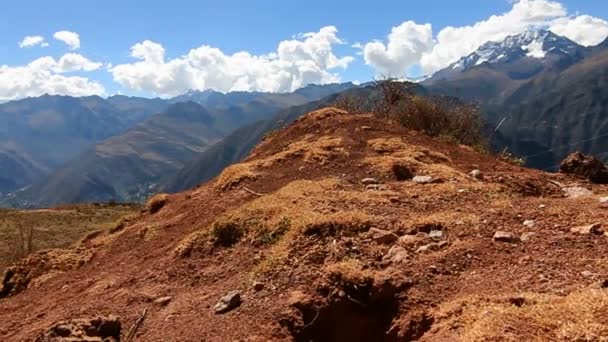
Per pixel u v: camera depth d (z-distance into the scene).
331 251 8.51
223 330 7.48
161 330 7.92
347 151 14.59
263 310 7.66
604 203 9.14
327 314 7.47
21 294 12.78
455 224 8.80
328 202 10.48
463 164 14.24
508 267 7.26
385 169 12.88
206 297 8.52
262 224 10.00
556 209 8.95
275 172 13.90
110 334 7.87
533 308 5.57
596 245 7.41
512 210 9.20
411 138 16.19
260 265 8.63
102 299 9.59
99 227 36.47
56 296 11.24
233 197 12.73
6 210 45.31
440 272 7.51
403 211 9.94
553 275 6.74
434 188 11.25
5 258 26.00
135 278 10.14
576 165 13.98
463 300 6.48
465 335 5.43
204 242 10.40
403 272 7.60
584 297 5.50
